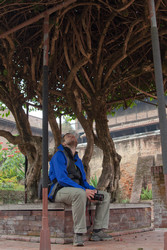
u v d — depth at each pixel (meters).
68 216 3.63
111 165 5.33
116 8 4.27
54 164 3.60
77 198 3.34
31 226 3.90
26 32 5.07
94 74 5.41
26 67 5.43
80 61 4.85
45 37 3.27
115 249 2.99
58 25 4.33
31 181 5.18
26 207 3.97
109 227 4.30
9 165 12.83
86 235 3.82
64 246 3.26
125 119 23.77
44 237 2.81
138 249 2.97
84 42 5.18
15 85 5.58
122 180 18.23
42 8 3.87
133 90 6.45
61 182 3.49
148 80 6.29
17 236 3.93
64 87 5.61
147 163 16.28
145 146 18.44
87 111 5.91
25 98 5.82
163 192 5.85
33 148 5.38
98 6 4.36
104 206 3.79
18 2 3.80
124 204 4.67
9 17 4.49
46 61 3.21
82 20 4.57
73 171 3.70
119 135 24.39
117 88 6.53
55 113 7.07
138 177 15.84
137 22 4.26
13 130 20.62
